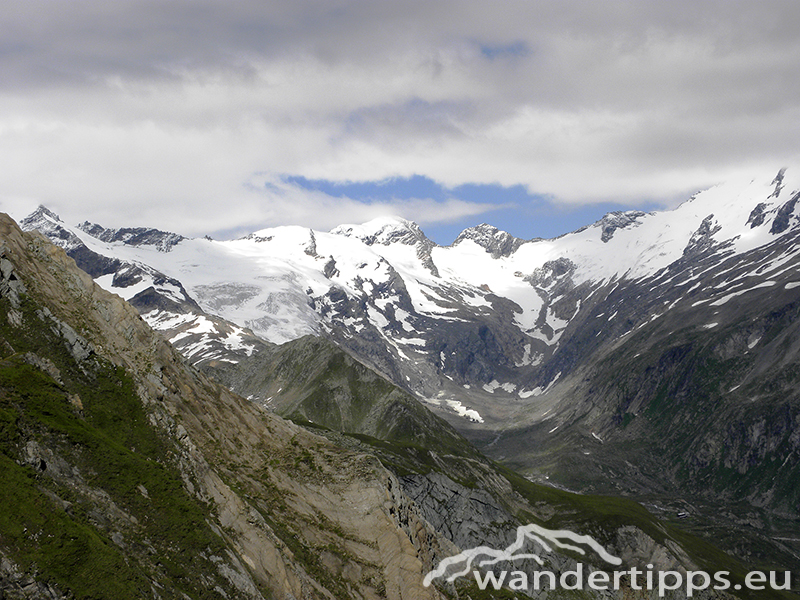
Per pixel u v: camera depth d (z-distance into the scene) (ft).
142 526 195.62
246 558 216.33
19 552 160.25
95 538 175.11
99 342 257.75
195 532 203.62
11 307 231.50
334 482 295.28
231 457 283.38
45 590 156.87
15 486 173.58
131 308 292.40
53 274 270.05
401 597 264.31
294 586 228.43
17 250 261.03
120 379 242.78
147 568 182.50
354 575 260.42
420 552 305.53
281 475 289.53
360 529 279.49
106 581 166.40
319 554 257.96
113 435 220.43
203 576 194.39
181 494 213.66
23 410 198.59
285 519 265.34
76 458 198.70
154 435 231.50
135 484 204.74
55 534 168.76
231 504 234.99
